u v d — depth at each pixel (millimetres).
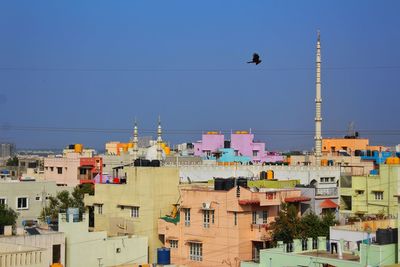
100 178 117375
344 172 110875
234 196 72312
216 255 73688
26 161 175375
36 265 55562
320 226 71562
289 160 160000
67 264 69438
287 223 71625
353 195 92062
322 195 83875
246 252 72125
